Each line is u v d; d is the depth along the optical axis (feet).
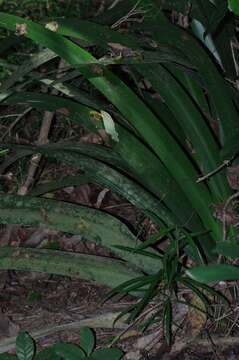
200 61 4.02
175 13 5.23
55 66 6.26
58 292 5.57
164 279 4.13
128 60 3.74
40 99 4.00
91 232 4.36
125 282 4.07
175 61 3.93
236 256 3.48
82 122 4.07
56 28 3.71
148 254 4.24
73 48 3.62
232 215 4.17
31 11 6.75
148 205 4.32
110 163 4.55
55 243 6.21
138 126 3.98
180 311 4.44
